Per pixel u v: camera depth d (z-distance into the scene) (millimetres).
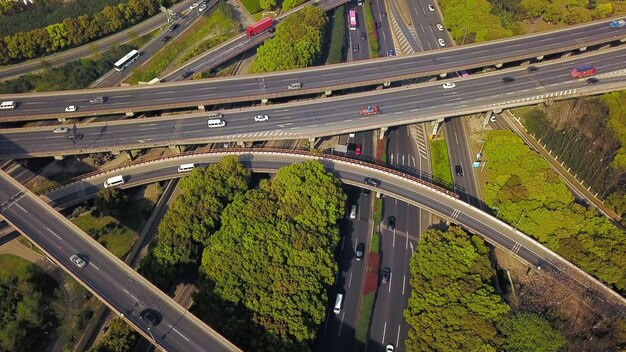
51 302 146000
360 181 172625
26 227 144625
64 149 176625
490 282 145625
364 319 144875
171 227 150125
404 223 174500
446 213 163875
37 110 189500
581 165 186125
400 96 198000
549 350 126062
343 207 160500
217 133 183250
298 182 157875
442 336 128375
